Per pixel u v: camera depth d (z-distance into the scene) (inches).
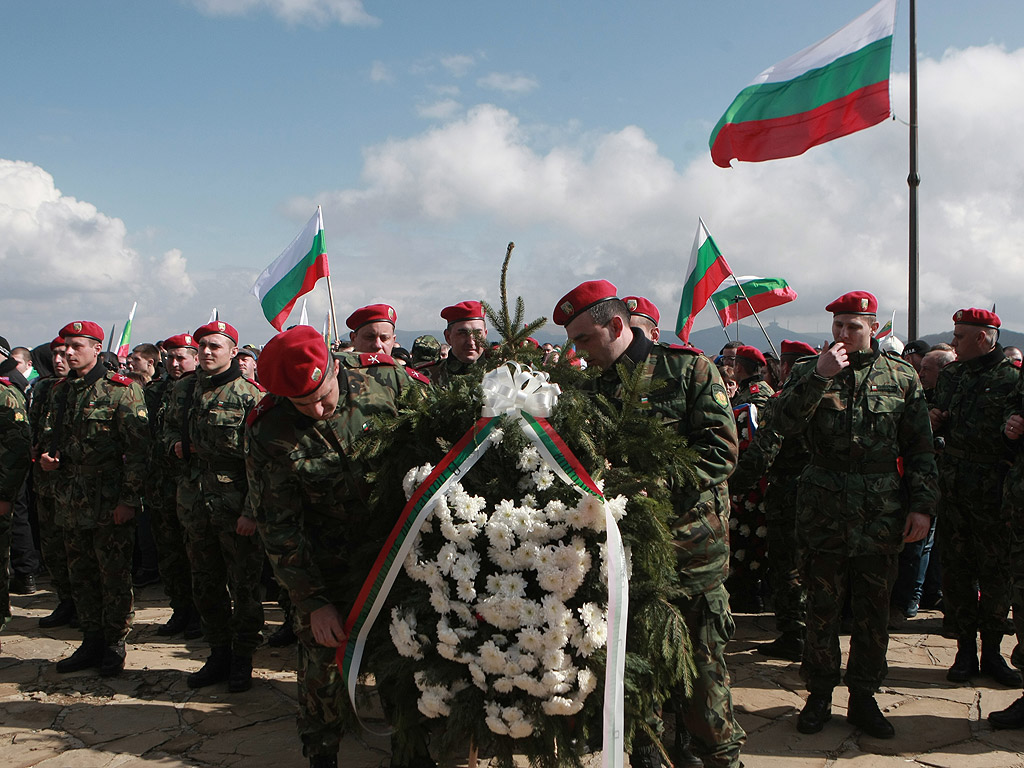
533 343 107.1
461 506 92.0
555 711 89.0
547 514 90.4
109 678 184.2
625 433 100.5
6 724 158.6
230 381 181.6
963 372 187.9
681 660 97.2
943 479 181.2
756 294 341.1
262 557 177.0
